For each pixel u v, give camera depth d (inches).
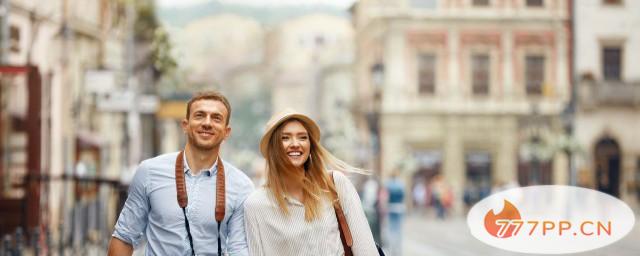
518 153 1722.4
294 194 182.4
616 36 1544.0
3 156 653.3
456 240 884.6
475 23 1733.5
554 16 1718.8
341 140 2235.5
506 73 1726.1
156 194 173.3
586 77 1539.1
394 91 1731.1
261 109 5191.9
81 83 878.4
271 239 179.8
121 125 1064.2
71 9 846.5
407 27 1733.5
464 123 1733.5
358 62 2092.8
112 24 1007.6
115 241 176.6
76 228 495.5
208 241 173.6
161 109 1120.2
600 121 1535.4
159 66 1112.2
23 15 723.4
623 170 1528.1
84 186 556.1
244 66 5610.2
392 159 1724.9
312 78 3976.4
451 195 1546.5
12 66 517.7
